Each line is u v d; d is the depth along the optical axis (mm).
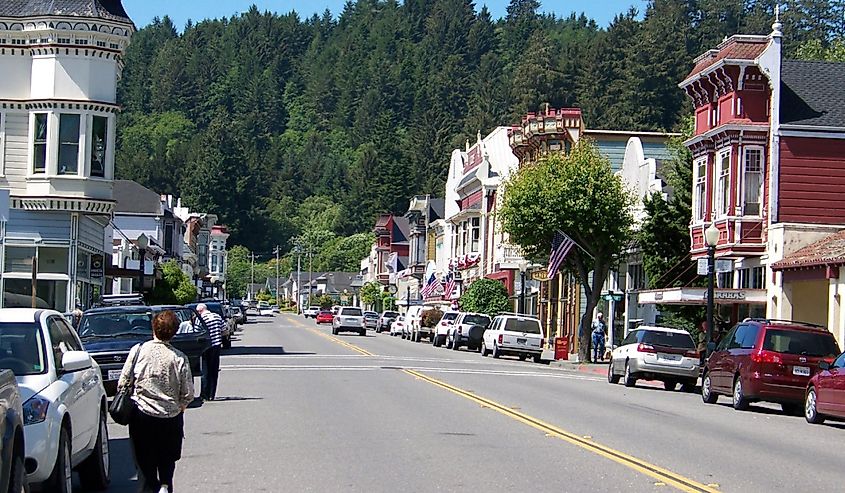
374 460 15469
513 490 13109
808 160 40656
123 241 68562
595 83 124625
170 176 176750
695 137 44406
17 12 43875
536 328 51719
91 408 13102
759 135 41375
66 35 43812
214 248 165000
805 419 25188
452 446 17062
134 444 11750
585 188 49312
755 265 41250
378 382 30531
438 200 115438
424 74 195750
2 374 9195
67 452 11773
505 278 78062
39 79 44094
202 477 13961
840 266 34094
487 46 193625
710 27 129000
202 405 23422
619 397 28891
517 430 19453
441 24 199875
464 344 59750
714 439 19359
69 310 44625
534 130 67500
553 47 143625
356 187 190875
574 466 15172
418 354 51375
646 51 114812
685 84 45500
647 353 33812
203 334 25969
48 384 11758
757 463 16234
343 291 173750
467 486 13359
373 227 156500
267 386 28688
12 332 12414
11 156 44062
